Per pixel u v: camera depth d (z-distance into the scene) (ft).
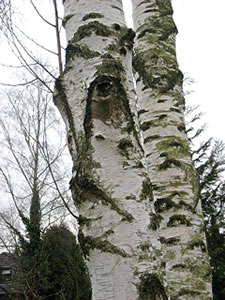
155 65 12.80
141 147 6.35
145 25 13.53
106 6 7.12
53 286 37.47
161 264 5.82
